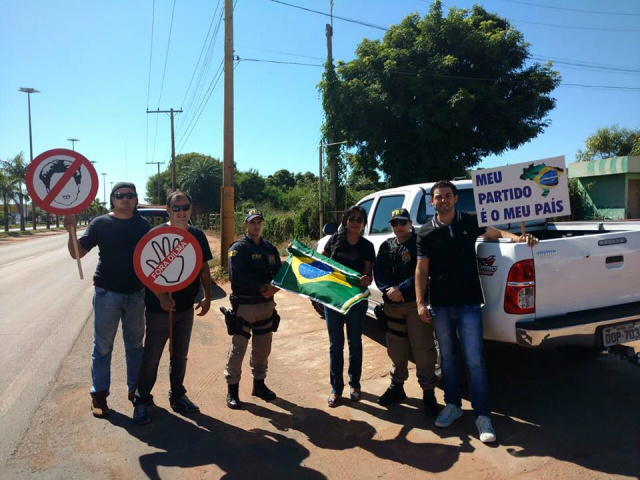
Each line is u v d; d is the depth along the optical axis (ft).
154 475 9.92
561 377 14.60
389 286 12.52
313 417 12.59
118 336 20.34
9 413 12.89
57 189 12.03
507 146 54.60
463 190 17.62
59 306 27.84
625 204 62.69
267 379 15.46
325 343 19.02
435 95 49.08
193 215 152.66
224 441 11.34
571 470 9.61
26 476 9.85
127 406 13.35
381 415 12.60
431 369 12.32
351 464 10.25
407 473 9.83
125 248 12.37
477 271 11.50
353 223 13.32
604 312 11.69
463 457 10.33
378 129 52.47
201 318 24.09
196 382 15.31
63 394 14.19
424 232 11.60
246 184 164.55
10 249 79.41
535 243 11.34
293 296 28.89
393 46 53.31
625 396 13.02
